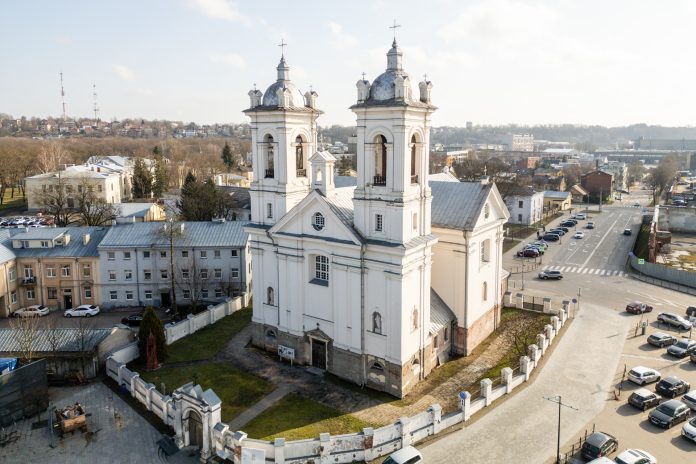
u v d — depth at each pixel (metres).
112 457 34.06
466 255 47.09
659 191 169.25
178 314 63.28
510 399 40.38
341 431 36.12
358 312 41.69
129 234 67.94
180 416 34.72
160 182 138.25
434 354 45.72
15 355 44.12
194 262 64.50
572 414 38.28
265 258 48.00
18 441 36.03
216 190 101.38
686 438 35.28
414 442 34.72
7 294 64.06
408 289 40.22
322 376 44.22
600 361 47.25
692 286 71.75
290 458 32.16
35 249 66.56
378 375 41.75
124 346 47.75
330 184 43.09
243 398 41.16
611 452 33.56
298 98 46.88
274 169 46.88
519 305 60.59
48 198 103.31
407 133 38.31
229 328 54.94
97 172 126.06
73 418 36.62
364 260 40.81
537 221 127.19
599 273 80.06
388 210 39.38
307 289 44.88
